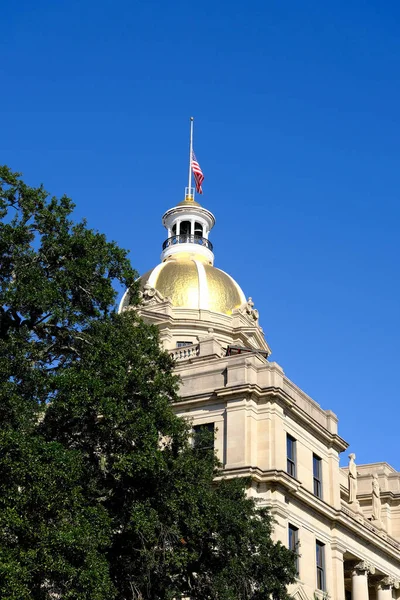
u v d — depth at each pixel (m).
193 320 67.94
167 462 33.75
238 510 35.50
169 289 70.81
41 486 27.70
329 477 53.16
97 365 32.53
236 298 72.56
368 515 62.59
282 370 49.31
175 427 34.03
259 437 47.06
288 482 46.06
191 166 84.38
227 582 34.22
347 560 55.44
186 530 33.97
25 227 33.97
